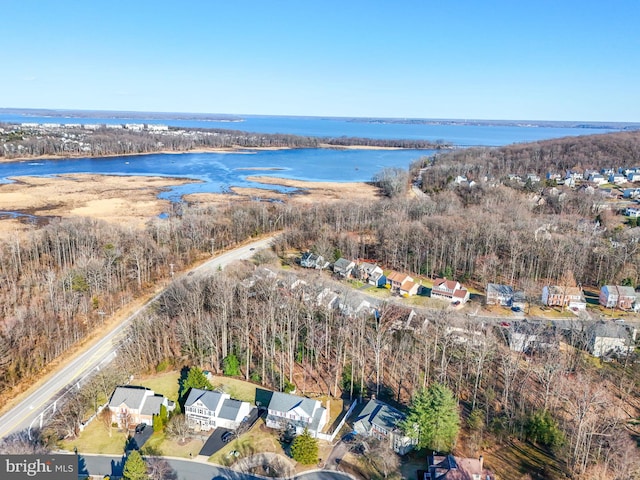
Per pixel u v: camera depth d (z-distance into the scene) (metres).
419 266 144.12
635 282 130.25
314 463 70.69
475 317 113.88
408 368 94.94
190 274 136.12
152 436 76.62
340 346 95.38
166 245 154.88
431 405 73.75
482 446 74.62
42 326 103.88
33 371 93.38
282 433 77.31
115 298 124.19
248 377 93.19
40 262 140.00
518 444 75.75
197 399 79.69
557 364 86.81
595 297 127.62
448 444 72.25
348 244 155.75
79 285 121.69
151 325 103.56
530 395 86.00
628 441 72.75
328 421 80.88
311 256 148.75
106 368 92.06
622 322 110.19
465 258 139.50
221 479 67.44
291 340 96.81
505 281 134.50
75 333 105.25
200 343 96.94
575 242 141.75
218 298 105.88
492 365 94.88
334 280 138.38
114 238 150.00
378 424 75.44
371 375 93.44
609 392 87.12
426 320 105.25
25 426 77.56
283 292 115.88
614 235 154.75
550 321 113.06
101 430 77.88
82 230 153.25
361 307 114.19
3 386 88.19
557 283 132.38
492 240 145.38
